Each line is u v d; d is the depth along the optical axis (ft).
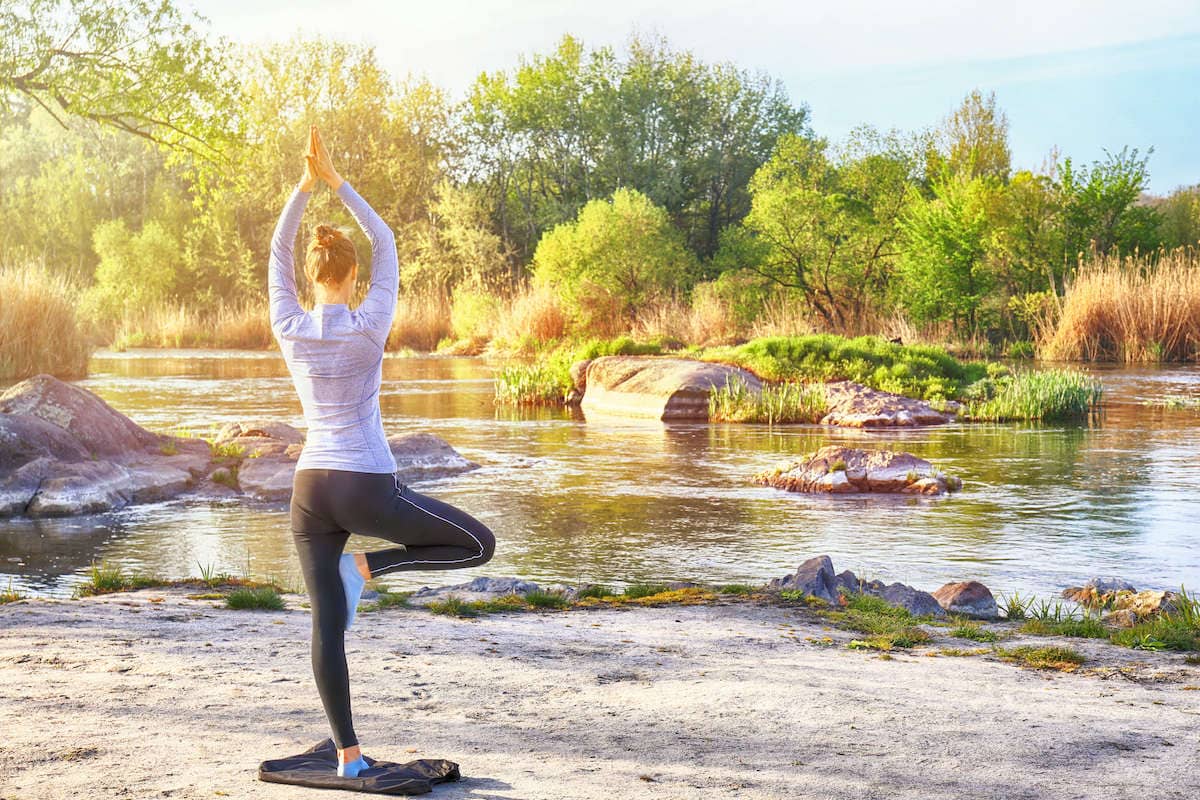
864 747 13.99
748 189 175.11
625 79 205.57
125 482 45.24
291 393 97.19
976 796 12.12
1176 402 88.33
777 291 165.17
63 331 110.42
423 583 31.04
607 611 25.43
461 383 112.98
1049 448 62.49
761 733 14.58
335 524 12.11
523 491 47.73
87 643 19.76
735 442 66.13
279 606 24.50
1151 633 23.06
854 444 64.69
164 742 13.53
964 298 158.20
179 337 195.52
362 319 12.02
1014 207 161.07
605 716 15.44
